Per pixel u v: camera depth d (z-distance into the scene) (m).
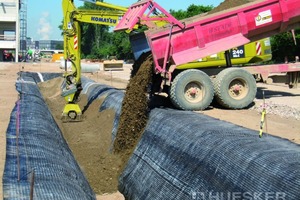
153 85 12.70
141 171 10.35
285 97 17.70
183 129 9.62
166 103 13.27
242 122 11.95
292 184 5.85
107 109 15.71
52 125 13.20
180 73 12.78
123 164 11.46
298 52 38.78
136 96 12.16
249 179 6.67
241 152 7.25
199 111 13.09
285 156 6.61
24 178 7.54
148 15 12.44
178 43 12.30
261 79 17.25
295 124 11.98
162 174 9.35
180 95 12.66
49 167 8.44
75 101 16.66
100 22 16.33
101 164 11.69
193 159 8.45
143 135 11.55
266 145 7.38
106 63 47.34
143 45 13.57
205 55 12.59
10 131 10.86
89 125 15.62
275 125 11.75
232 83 13.94
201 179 7.88
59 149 10.38
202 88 13.07
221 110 13.76
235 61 17.50
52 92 26.73
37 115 13.34
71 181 8.29
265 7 13.30
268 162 6.55
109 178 11.05
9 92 24.09
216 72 14.72
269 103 15.22
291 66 16.69
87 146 13.13
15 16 73.19
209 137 8.43
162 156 9.79
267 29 13.62
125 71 47.16
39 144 9.90
